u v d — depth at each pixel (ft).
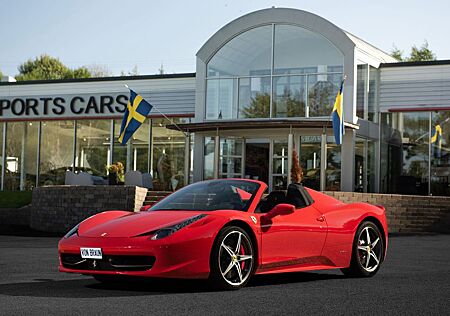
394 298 19.44
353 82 74.49
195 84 86.12
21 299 18.54
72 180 69.46
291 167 69.10
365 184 77.36
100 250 20.43
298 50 77.10
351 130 74.33
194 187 24.31
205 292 20.33
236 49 79.82
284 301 18.54
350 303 18.37
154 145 87.76
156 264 19.86
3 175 94.84
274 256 22.47
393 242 47.11
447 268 29.96
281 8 77.30
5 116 94.02
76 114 90.79
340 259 24.94
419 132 79.46
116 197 59.16
